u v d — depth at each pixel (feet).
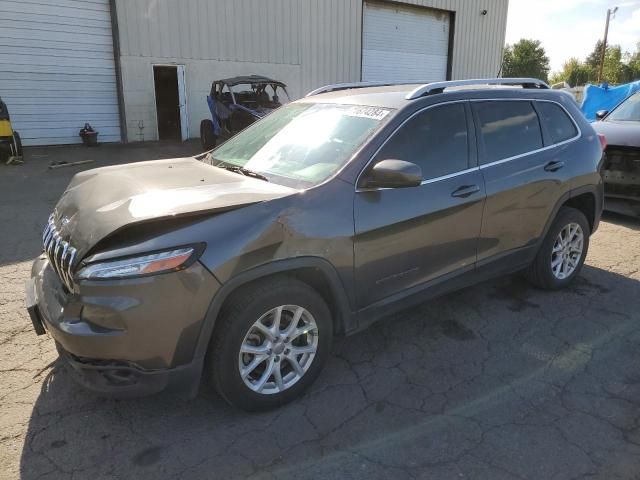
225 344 8.95
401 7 64.85
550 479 8.16
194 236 8.46
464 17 71.20
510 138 13.20
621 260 18.07
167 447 8.89
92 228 8.70
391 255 10.70
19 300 14.23
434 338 12.62
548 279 14.89
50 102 43.34
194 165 12.26
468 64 74.28
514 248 13.50
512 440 9.04
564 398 10.25
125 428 9.34
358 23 60.80
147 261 8.13
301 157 11.19
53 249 9.58
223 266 8.53
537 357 11.78
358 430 9.34
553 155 14.06
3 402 9.95
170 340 8.38
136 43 45.88
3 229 20.89
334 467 8.43
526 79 14.30
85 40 43.73
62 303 8.86
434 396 10.34
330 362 11.55
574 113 15.19
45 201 25.63
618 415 9.73
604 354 11.90
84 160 37.29
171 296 8.22
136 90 46.83
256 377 9.80
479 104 12.66
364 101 12.13
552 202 14.02
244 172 11.35
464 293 15.19
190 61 49.19
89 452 8.74
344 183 10.07
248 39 52.39
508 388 10.59
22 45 41.22
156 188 9.93
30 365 11.18
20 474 8.23
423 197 11.05
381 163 9.98
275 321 9.50
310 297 9.73
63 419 9.54
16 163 35.27
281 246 9.11
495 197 12.46
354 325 10.62
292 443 9.00
